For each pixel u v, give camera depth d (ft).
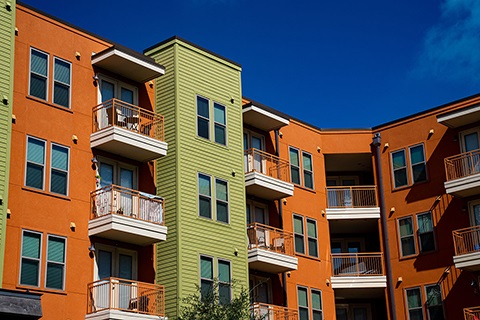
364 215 122.21
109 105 93.30
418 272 115.75
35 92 87.15
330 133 128.16
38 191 84.17
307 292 114.73
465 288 110.32
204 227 96.58
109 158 93.04
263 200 114.01
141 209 90.53
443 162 117.39
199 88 102.78
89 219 88.33
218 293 94.79
